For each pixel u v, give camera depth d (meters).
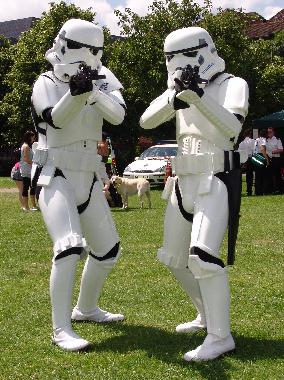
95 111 5.23
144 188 15.68
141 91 25.41
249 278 7.64
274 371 4.54
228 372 4.50
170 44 4.86
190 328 5.52
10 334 5.53
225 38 25.12
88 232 5.44
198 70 4.68
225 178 4.87
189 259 4.72
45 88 5.10
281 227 11.90
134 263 8.53
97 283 5.70
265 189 19.45
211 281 4.75
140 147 30.03
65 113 4.87
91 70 4.76
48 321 5.90
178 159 4.95
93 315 5.87
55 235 5.03
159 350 5.05
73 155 5.15
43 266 8.58
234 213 4.87
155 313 6.19
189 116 4.91
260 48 26.98
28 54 33.09
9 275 8.00
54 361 4.80
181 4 25.67
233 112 4.75
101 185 5.42
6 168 37.75
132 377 4.47
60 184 5.12
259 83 26.55
